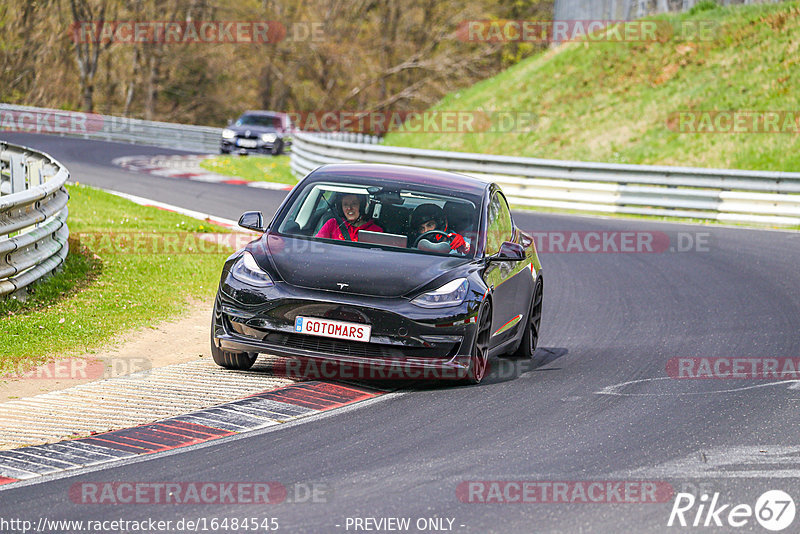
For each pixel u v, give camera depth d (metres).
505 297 30.42
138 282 41.88
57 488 18.92
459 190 31.44
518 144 121.88
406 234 29.42
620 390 28.31
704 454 21.95
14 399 25.67
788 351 34.81
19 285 35.00
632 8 142.88
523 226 70.94
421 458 21.17
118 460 20.72
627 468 20.83
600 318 41.59
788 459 21.69
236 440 22.25
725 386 29.12
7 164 60.38
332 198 30.39
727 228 74.12
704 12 131.75
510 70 150.88
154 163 113.38
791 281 51.19
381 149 93.25
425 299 26.89
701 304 44.91
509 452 21.77
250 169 111.44
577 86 128.88
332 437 22.62
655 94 119.94
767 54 116.25
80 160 109.38
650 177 83.44
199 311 38.69
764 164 99.62
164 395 26.09
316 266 27.62
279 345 27.05
